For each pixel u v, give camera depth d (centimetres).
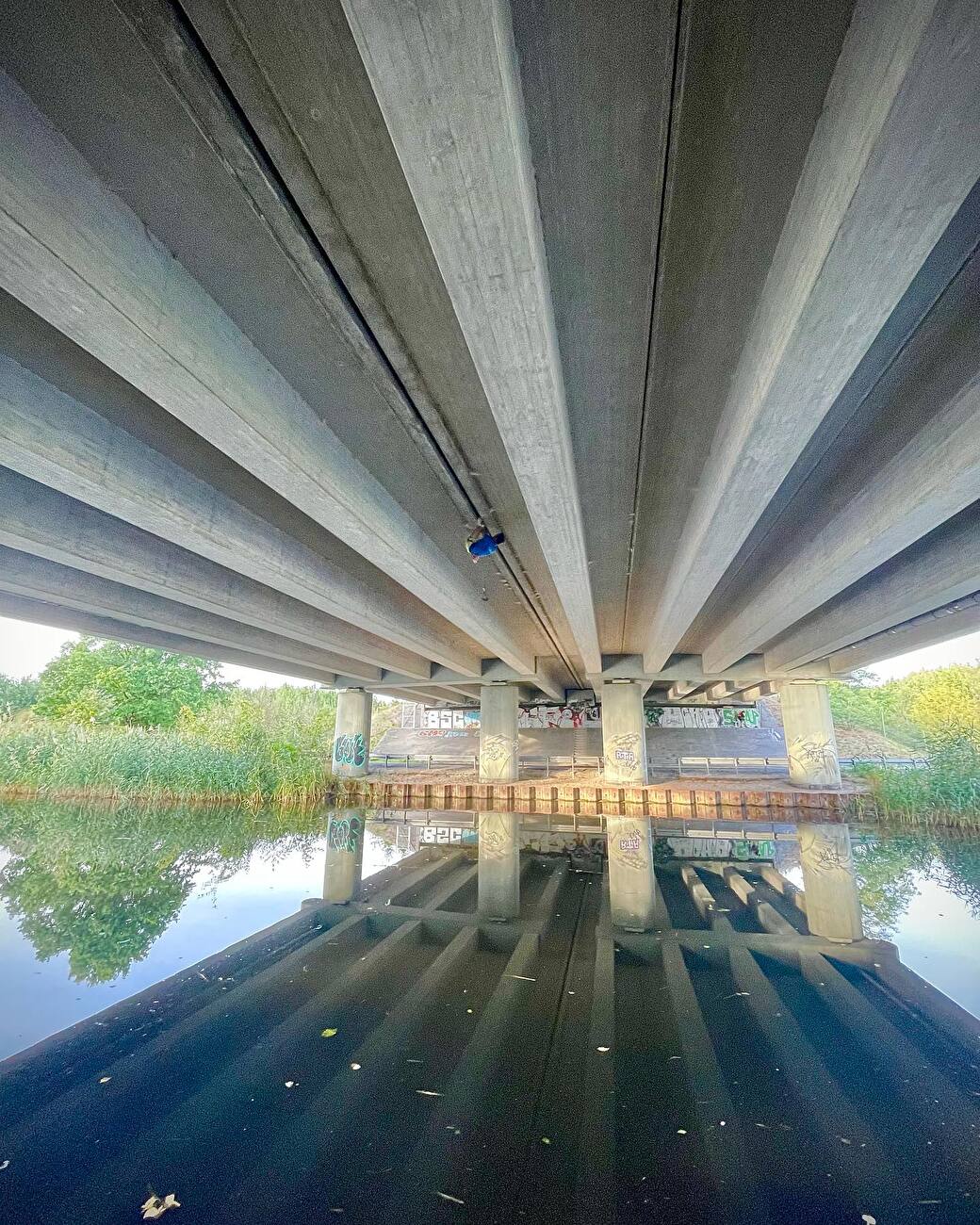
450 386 612
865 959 866
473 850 1759
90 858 1504
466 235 355
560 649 2052
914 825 1923
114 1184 425
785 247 427
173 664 4766
